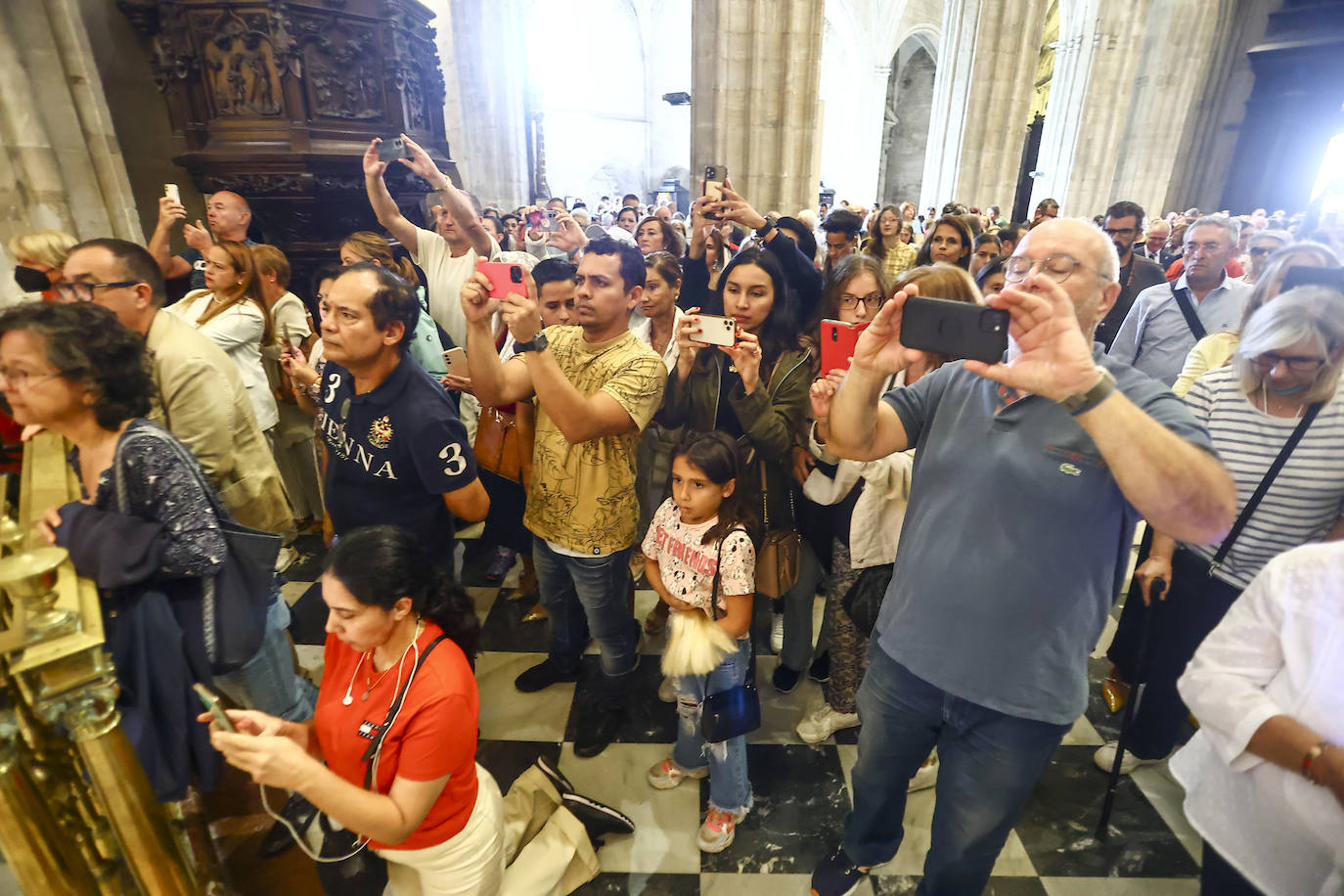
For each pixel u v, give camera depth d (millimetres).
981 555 1155
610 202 20188
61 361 1232
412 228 3219
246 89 3707
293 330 3143
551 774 1806
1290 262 1788
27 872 970
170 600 1422
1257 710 946
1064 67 12234
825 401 1303
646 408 1821
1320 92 12078
